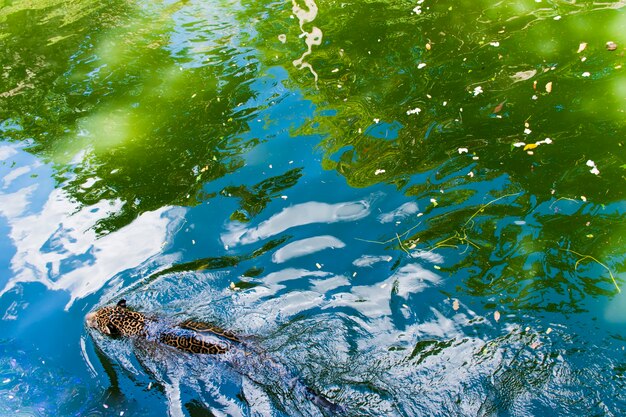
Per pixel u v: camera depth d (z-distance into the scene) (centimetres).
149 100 1004
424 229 682
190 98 988
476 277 617
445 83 918
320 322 602
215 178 809
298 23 1173
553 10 1064
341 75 983
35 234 761
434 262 640
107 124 958
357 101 916
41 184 850
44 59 1182
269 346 588
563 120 802
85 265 708
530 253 631
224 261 686
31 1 1477
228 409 545
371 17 1141
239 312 629
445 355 550
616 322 551
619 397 493
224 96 978
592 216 660
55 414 559
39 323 648
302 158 820
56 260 719
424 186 740
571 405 493
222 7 1304
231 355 587
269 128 888
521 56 951
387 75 962
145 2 1383
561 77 886
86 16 1348
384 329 586
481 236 661
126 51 1167
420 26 1081
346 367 559
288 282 649
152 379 587
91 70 1116
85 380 590
